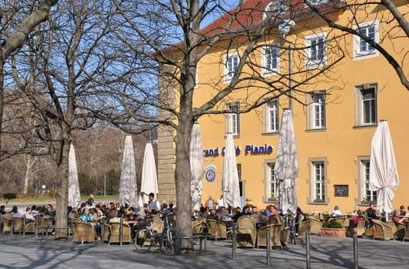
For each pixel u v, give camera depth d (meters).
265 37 21.88
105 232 23.59
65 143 24.33
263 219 22.52
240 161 40.34
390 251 20.42
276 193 38.22
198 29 18.94
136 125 23.12
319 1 16.39
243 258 17.91
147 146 30.30
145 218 21.64
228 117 41.12
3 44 7.59
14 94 23.61
